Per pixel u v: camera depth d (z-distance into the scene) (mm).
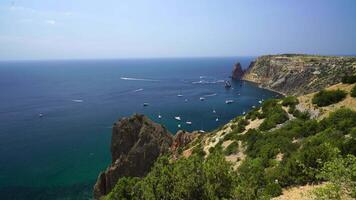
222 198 12469
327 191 11648
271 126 36469
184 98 162750
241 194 12906
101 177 55375
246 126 42094
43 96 181125
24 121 116125
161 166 15094
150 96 173125
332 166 12102
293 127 32344
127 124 58188
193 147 48906
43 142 89250
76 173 67000
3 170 68625
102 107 142750
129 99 164375
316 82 160500
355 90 34094
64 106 146750
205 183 13305
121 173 54188
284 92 178875
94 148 83625
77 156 77500
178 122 112500
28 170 68562
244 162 26438
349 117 27828
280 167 20469
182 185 13312
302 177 18203
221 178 13359
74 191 58688
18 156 77625
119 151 57594
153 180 14281
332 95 35594
